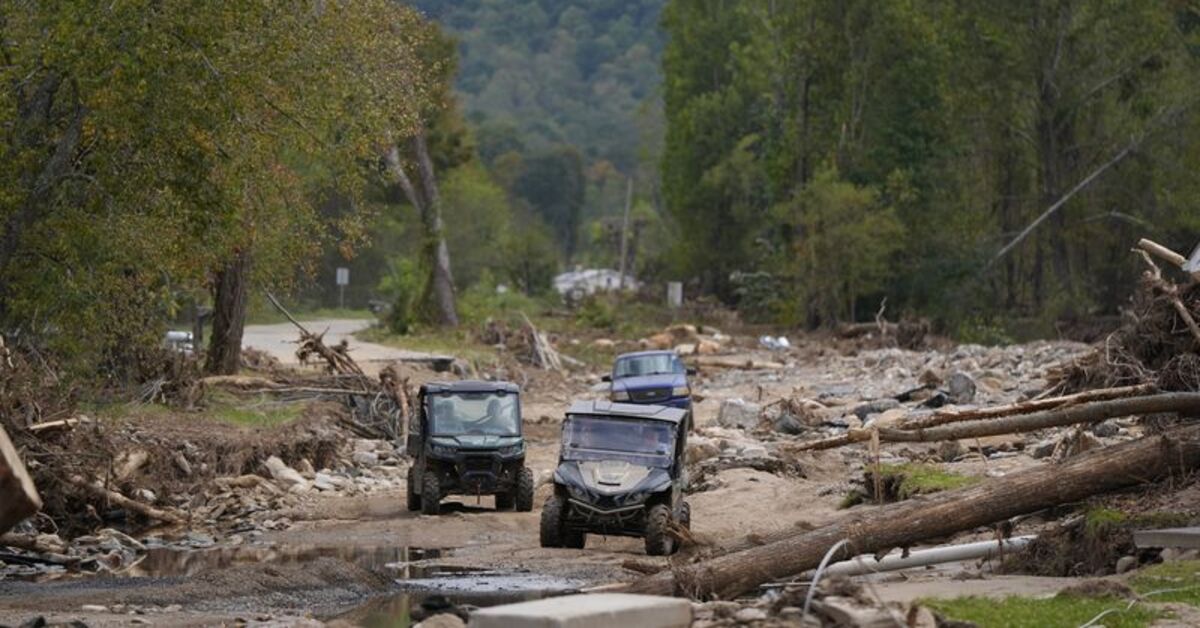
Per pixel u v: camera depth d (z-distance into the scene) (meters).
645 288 174.12
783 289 133.88
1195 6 114.44
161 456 40.69
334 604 24.22
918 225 120.88
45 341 35.88
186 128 33.03
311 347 60.09
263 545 33.56
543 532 32.19
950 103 116.00
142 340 38.28
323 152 46.72
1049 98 111.88
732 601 20.52
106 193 33.62
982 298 117.62
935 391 60.22
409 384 61.00
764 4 157.88
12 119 32.12
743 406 57.88
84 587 26.31
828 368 84.75
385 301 135.12
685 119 167.38
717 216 163.38
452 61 100.56
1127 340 33.09
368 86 44.75
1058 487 24.44
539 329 113.62
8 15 32.12
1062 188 113.25
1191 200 104.44
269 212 49.50
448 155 138.38
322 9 40.72
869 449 46.06
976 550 24.45
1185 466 24.98
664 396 59.91
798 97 130.00
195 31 32.19
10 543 30.77
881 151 123.44
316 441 48.56
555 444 55.66
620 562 30.05
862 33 123.94
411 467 40.06
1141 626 17.59
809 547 23.25
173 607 23.70
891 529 23.67
